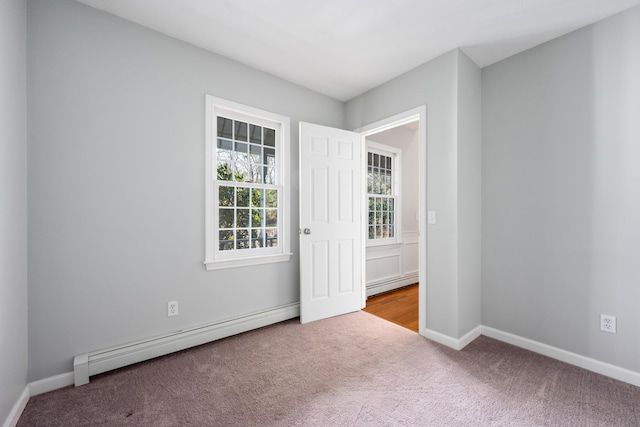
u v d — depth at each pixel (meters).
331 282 2.97
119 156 1.96
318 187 2.89
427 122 2.50
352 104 3.31
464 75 2.35
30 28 1.67
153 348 2.02
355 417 1.48
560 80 2.10
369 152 3.95
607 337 1.89
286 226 2.85
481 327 2.55
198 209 2.30
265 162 2.79
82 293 1.83
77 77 1.81
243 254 2.60
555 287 2.13
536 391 1.70
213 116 2.41
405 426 1.42
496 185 2.46
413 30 2.08
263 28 2.08
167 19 1.99
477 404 1.58
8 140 1.41
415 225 4.51
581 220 2.00
